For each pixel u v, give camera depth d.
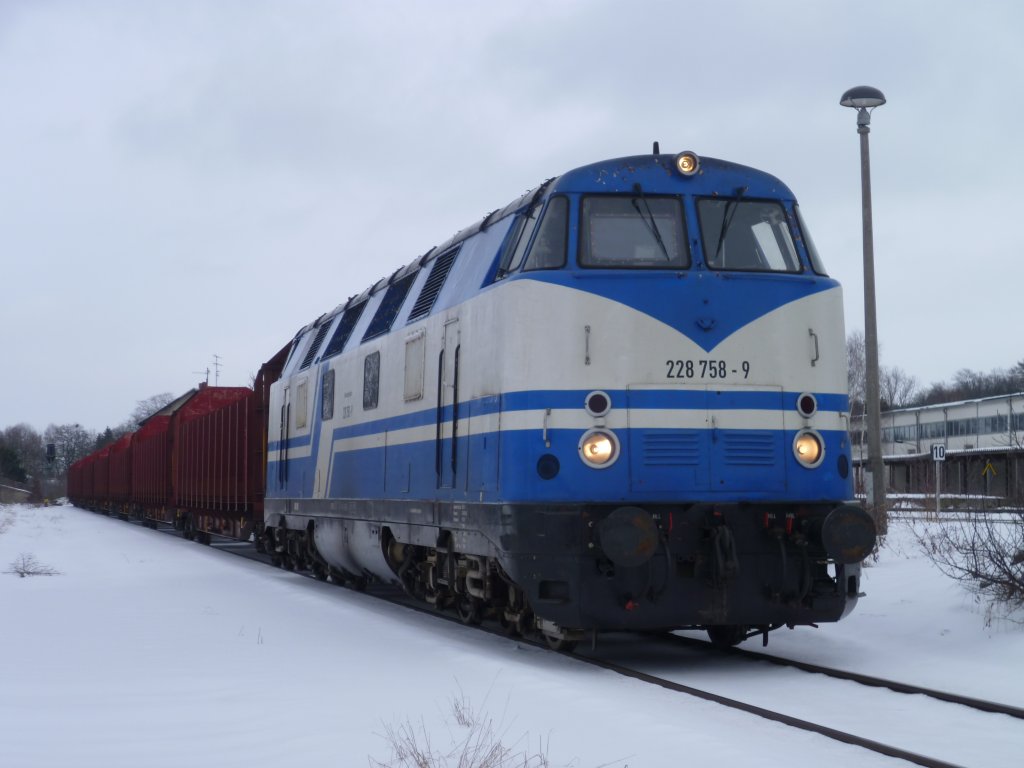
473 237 12.62
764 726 7.43
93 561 23.45
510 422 10.03
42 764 6.54
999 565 11.39
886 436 63.66
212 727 7.46
